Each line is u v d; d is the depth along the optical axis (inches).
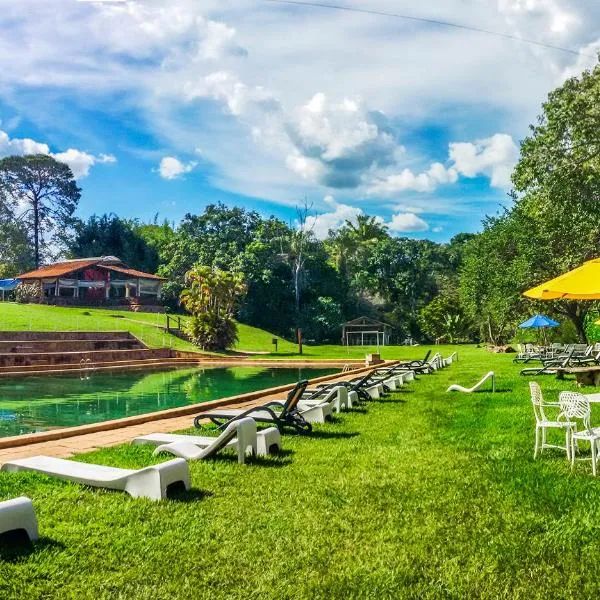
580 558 167.3
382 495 224.5
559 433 353.4
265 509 206.7
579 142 835.4
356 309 3275.1
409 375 739.4
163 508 204.2
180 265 2918.3
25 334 1389.0
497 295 1337.4
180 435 338.0
